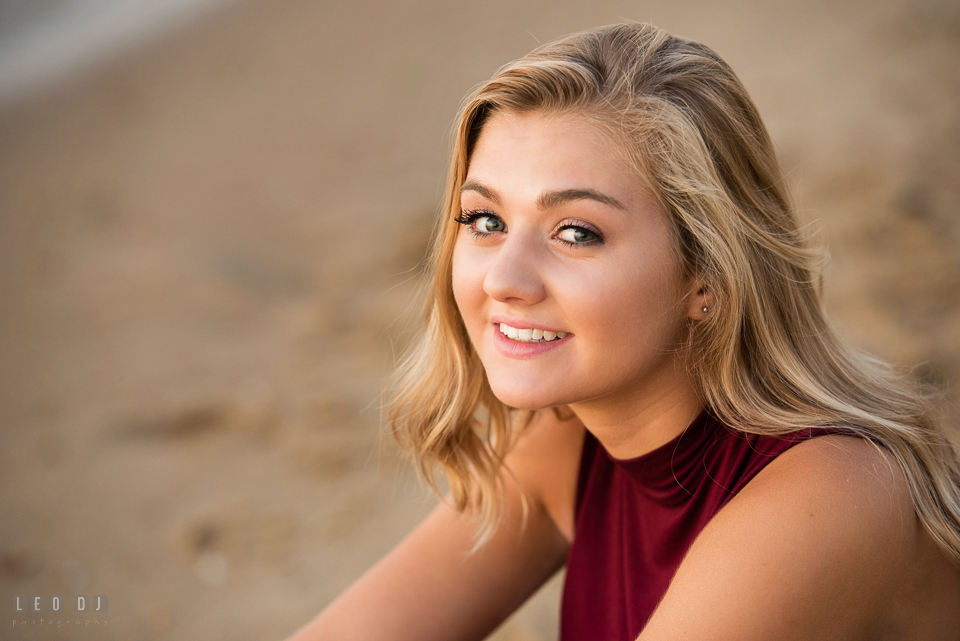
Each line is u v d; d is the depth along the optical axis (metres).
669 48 1.34
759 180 1.41
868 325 4.48
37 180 11.95
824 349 1.46
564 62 1.28
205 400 5.35
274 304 6.91
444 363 1.65
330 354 5.76
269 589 3.58
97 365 6.18
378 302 6.38
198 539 3.95
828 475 1.18
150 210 9.76
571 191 1.24
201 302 7.06
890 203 5.62
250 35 18.59
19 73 21.50
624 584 1.53
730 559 1.15
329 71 14.58
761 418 1.30
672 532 1.42
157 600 3.58
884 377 1.57
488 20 14.73
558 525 1.71
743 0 11.52
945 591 1.28
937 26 9.03
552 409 1.67
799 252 1.42
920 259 5.03
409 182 9.08
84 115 15.42
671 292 1.30
